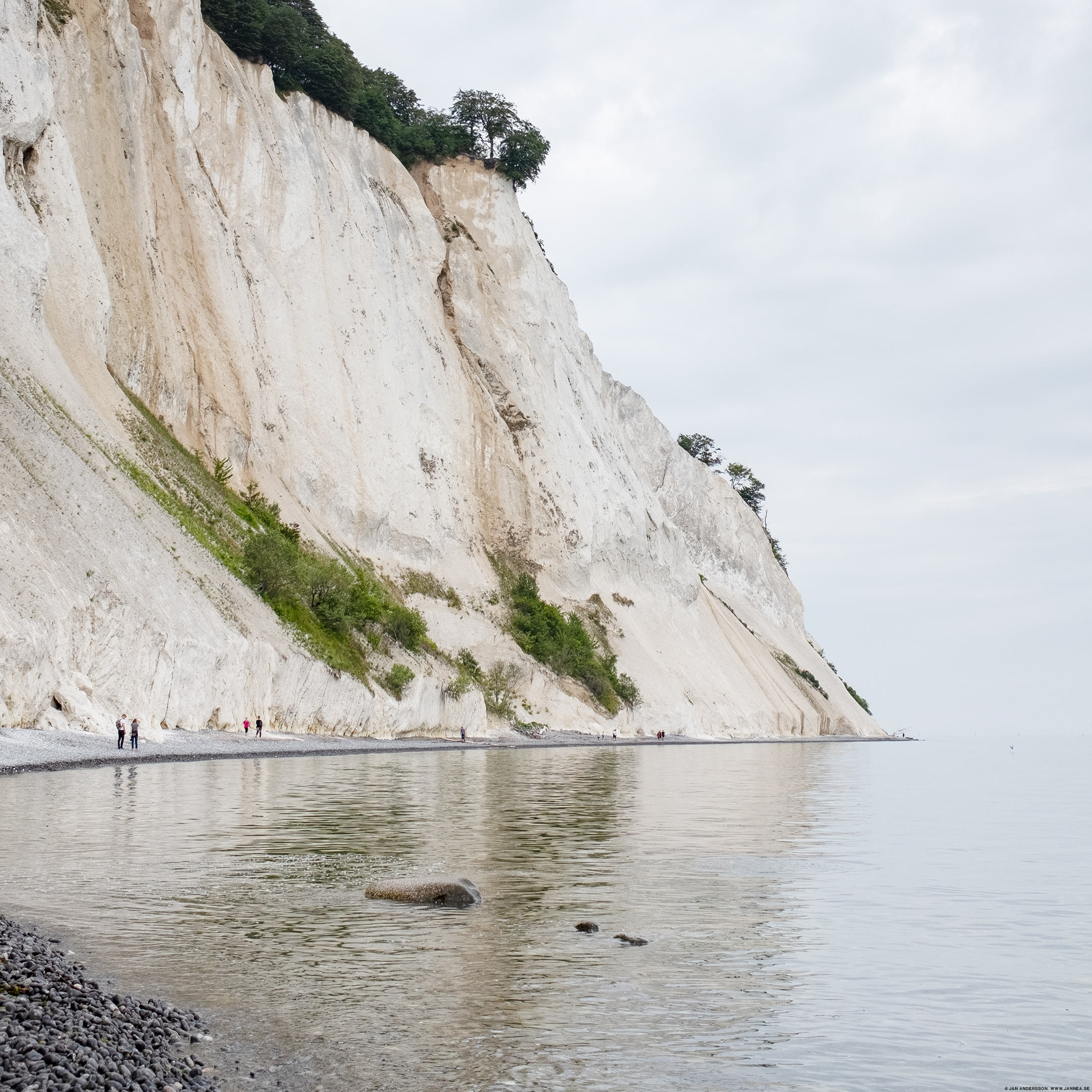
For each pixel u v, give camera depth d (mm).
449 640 78500
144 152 66625
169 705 43969
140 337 61594
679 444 141625
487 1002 10945
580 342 113750
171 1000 10484
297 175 80125
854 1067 9508
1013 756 103125
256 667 50625
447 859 19656
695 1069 9289
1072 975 12664
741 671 112438
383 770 40844
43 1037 8117
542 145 105312
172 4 73125
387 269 86875
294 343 76500
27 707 35656
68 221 56906
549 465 94688
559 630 86812
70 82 61594
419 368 87375
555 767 49188
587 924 14180
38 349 48844
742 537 135125
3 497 37531
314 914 14578
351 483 77188
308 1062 9047
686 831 25391
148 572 44812
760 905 16266
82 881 15961
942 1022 10805
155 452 56344
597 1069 9195
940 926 15227
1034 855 23125
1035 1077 9344
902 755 91625
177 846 19625
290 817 24375
